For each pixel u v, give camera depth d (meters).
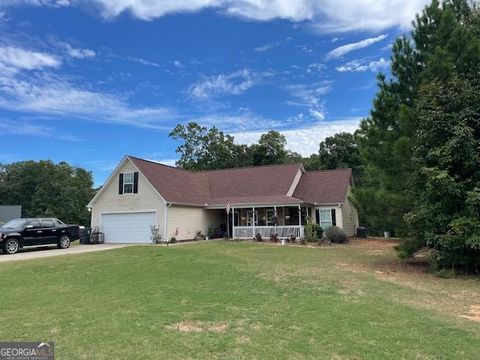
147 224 27.55
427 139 13.75
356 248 22.53
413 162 14.09
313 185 33.34
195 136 52.22
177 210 28.06
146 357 5.39
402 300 8.99
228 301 8.67
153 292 9.63
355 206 17.16
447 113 13.56
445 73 14.27
